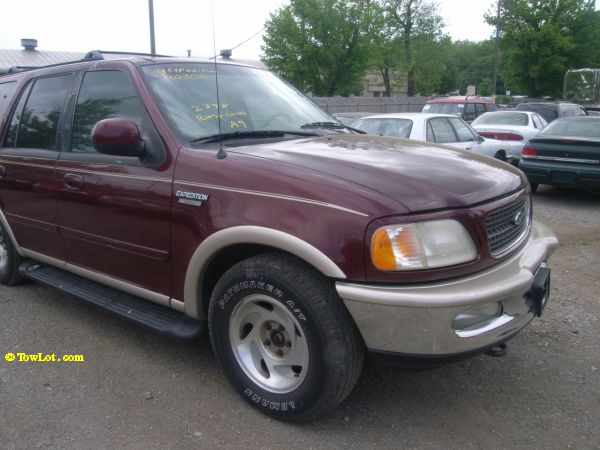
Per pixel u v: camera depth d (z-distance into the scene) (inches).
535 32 1144.8
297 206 99.2
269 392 110.3
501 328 101.9
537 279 112.3
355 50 1057.5
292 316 102.3
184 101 130.1
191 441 106.0
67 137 145.3
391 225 93.1
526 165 359.6
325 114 161.3
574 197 372.2
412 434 108.5
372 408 117.0
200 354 140.9
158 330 123.8
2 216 171.9
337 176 101.9
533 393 123.6
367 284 94.0
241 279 107.6
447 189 101.5
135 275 131.0
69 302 175.5
